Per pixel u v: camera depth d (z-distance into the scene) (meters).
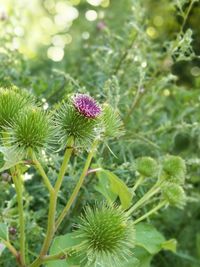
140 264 0.29
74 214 0.34
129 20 0.49
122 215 0.24
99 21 0.56
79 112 0.23
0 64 0.42
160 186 0.28
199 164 0.41
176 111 0.48
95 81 0.44
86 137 0.24
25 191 0.34
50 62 0.55
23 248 0.24
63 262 0.25
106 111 0.25
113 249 0.23
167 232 0.46
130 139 0.40
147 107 0.44
